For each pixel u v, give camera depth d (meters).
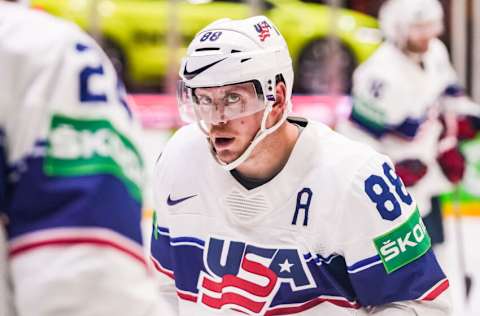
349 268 4.95
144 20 17.97
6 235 3.24
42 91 3.26
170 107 17.83
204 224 5.21
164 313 3.44
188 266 5.37
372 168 4.96
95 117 3.33
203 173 5.18
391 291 4.98
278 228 5.01
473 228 17.59
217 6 18.19
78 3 17.66
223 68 4.68
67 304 3.11
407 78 11.66
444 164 11.90
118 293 3.19
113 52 18.02
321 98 18.55
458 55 18.42
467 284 12.55
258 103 4.75
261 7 18.34
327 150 5.00
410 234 4.96
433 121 11.80
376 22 18.67
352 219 4.86
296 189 4.97
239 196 5.04
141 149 3.55
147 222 15.85
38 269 3.14
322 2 18.75
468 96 18.44
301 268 5.05
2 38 3.30
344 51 18.69
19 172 3.21
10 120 3.24
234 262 5.17
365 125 11.82
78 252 3.15
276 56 4.89
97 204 3.22
